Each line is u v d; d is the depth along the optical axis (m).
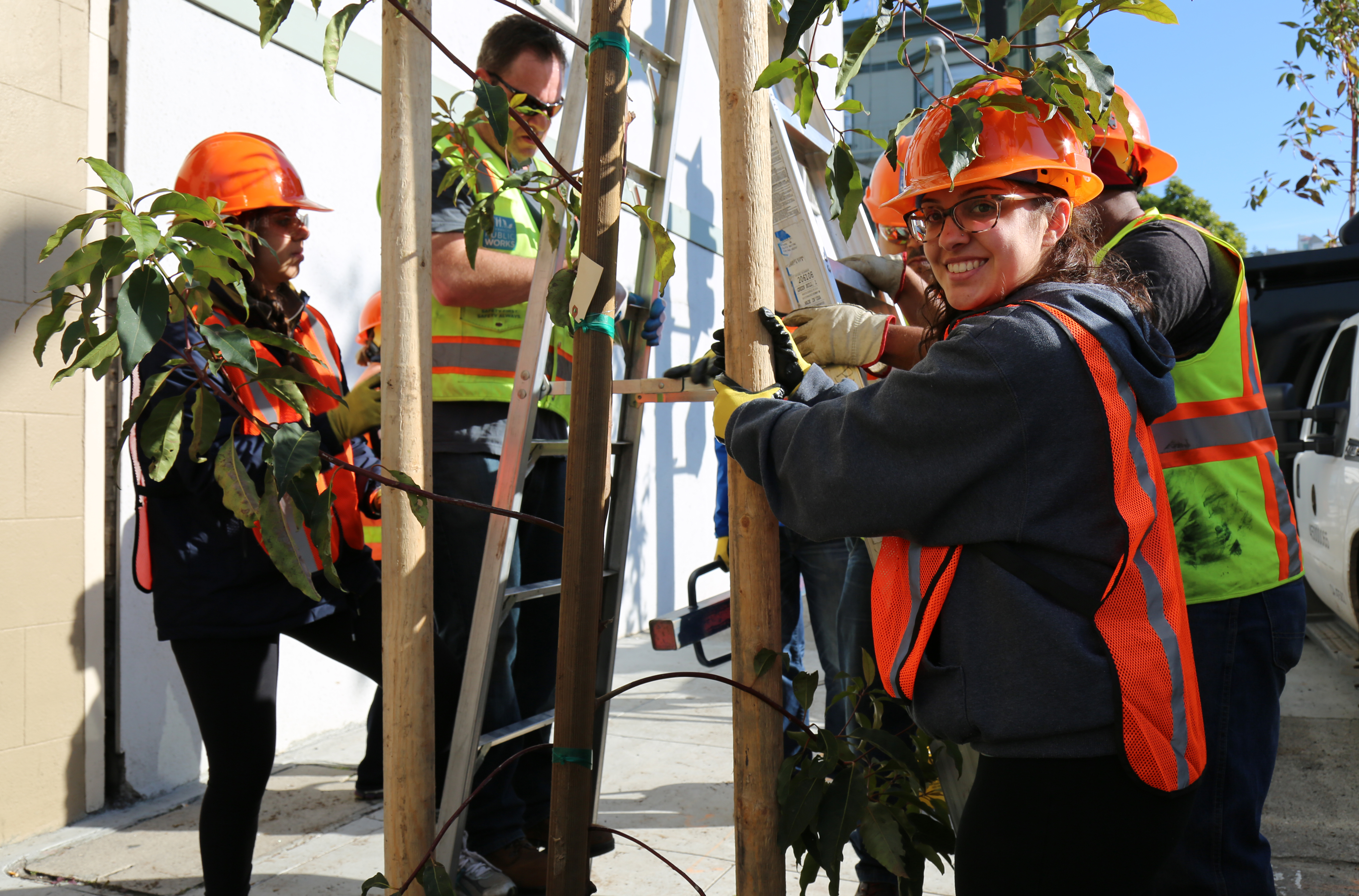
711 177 6.80
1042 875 1.14
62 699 2.84
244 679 1.96
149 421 1.51
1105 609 1.11
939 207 1.30
